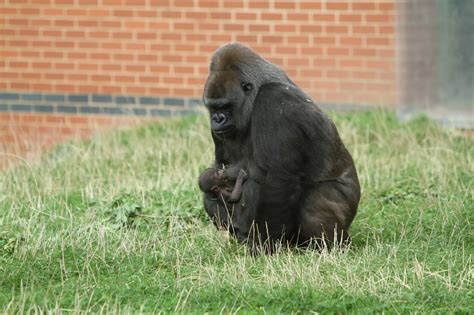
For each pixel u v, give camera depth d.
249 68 12.17
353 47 21.50
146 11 22.16
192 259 12.19
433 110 21.39
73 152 19.11
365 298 10.45
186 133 19.89
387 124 20.03
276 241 12.45
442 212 13.92
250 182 12.16
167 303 10.48
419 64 21.39
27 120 22.89
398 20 21.31
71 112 22.69
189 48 22.06
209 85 12.17
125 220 13.82
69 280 11.41
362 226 13.62
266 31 21.72
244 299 10.48
